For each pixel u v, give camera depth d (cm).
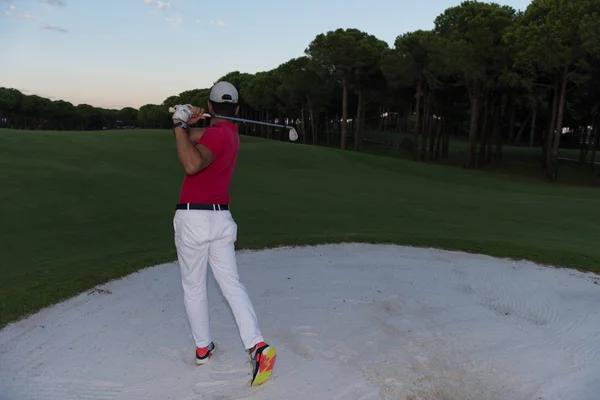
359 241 753
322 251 684
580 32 2138
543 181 2781
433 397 295
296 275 558
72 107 10156
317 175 1922
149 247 715
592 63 2362
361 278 550
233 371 321
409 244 741
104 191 1201
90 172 1426
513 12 2919
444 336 388
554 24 2308
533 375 328
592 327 419
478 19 2781
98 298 468
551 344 381
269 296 480
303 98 4897
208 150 282
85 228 851
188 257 304
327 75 4228
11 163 1421
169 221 931
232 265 310
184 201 299
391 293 497
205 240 296
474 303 476
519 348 370
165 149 2086
